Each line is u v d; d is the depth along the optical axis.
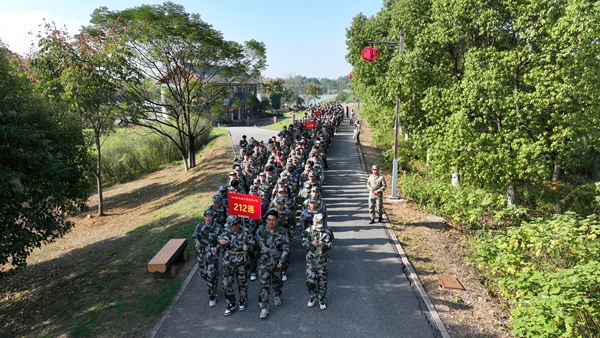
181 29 18.36
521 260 7.12
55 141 10.64
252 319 6.47
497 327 6.11
